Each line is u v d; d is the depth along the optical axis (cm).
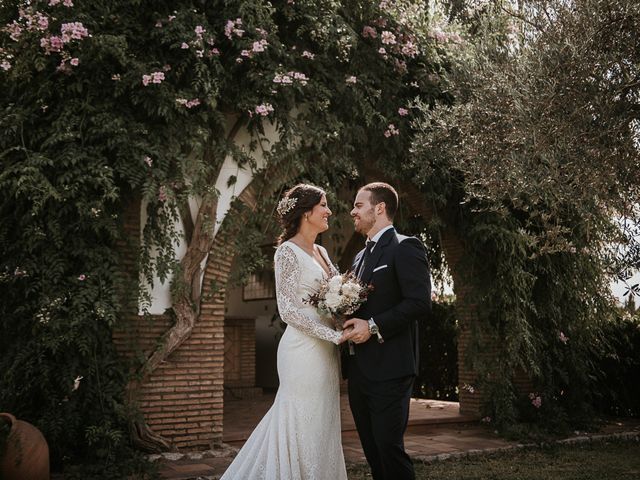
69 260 532
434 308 1113
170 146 567
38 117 537
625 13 432
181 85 591
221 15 605
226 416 809
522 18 534
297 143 664
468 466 575
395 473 331
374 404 337
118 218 548
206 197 588
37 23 514
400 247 351
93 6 552
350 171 686
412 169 744
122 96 562
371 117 675
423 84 724
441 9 777
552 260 802
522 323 766
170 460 558
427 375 1121
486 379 779
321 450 345
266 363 1250
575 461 605
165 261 577
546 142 464
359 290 334
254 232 632
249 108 612
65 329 508
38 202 495
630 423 855
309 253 374
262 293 1238
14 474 440
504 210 631
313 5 646
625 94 445
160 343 580
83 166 525
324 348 355
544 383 802
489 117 556
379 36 703
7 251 523
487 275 789
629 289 487
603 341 846
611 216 524
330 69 677
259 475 343
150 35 570
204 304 614
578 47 452
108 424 511
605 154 438
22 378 506
